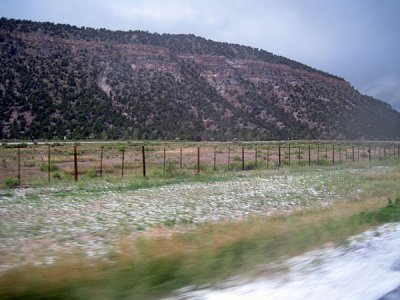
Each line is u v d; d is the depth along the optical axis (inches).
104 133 5088.6
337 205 764.0
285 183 1258.0
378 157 2834.6
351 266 310.2
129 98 6338.6
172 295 242.1
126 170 1716.3
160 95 6619.1
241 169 1822.1
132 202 865.5
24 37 7126.0
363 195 948.0
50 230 561.0
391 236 440.1
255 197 954.1
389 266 308.3
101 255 397.1
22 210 744.3
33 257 396.8
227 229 483.5
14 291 244.8
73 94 6043.3
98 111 5792.3
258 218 613.6
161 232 533.6
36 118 5285.4
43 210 748.6
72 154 2659.9
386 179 1334.9
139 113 6013.8
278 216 623.2
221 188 1131.9
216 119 6318.9
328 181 1294.3
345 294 241.0
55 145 3548.2
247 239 408.2
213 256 331.3
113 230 563.8
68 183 1205.1
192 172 1573.6
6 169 1734.7
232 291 249.1
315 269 302.8
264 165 1972.2
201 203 856.9
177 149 3449.8
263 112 6914.4
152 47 7869.1
